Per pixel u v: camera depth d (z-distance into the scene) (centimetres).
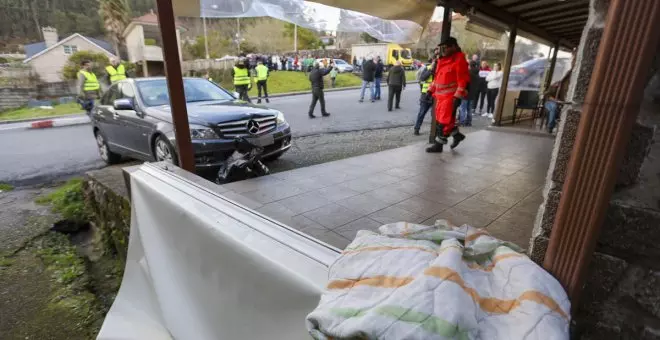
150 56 2019
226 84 1945
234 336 159
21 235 384
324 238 215
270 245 145
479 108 1091
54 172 556
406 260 98
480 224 239
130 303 249
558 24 631
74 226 419
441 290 82
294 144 624
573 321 85
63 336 260
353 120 878
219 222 167
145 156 470
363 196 295
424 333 75
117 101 454
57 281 322
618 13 64
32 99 1452
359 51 2436
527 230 230
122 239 351
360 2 348
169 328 199
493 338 75
